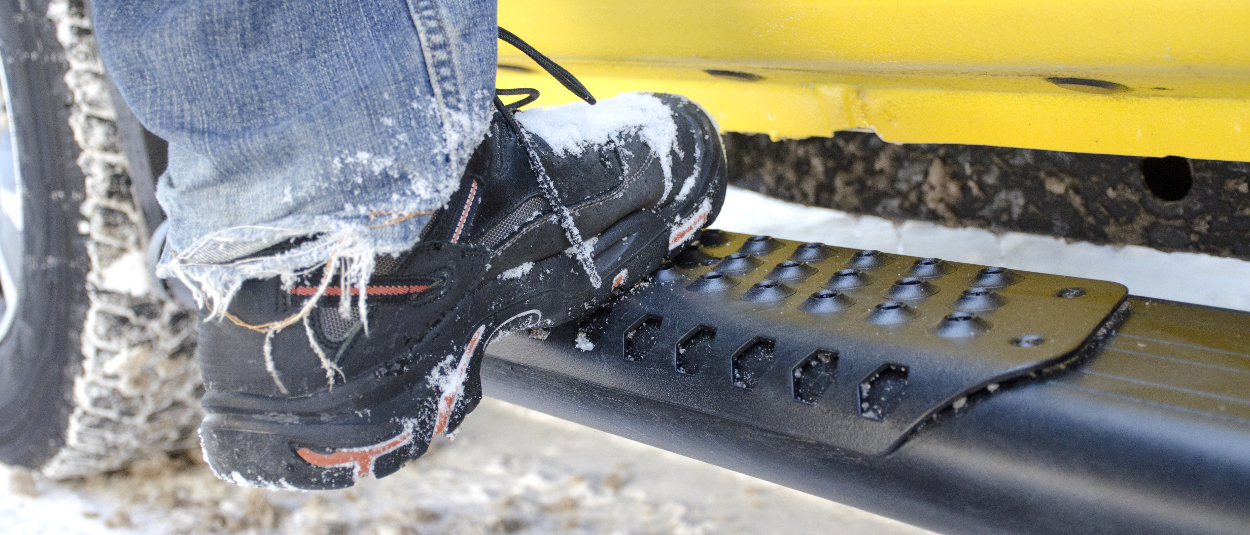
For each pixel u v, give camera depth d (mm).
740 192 1631
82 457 1176
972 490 659
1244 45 687
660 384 815
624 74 1226
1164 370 660
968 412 670
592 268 859
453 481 1186
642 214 916
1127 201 1213
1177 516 580
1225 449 573
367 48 672
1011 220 1331
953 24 822
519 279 811
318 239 659
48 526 1130
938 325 749
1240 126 815
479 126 726
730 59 1051
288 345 682
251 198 671
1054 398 646
